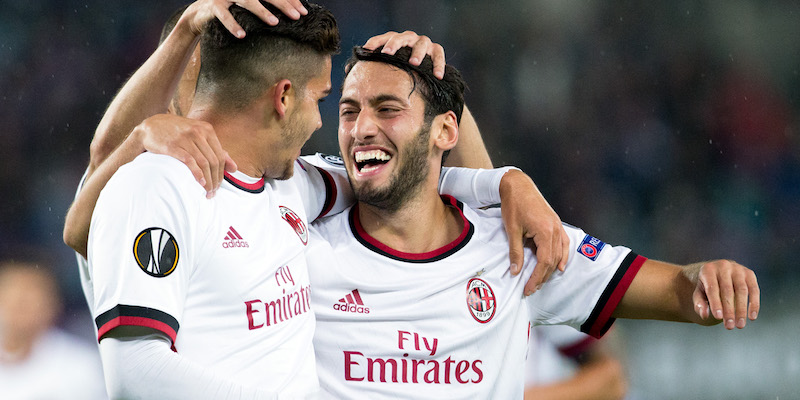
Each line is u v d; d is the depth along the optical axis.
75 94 35.97
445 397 10.27
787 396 29.09
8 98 35.31
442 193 11.71
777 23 41.22
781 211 38.72
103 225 7.80
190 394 7.60
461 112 10.94
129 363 7.57
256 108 8.77
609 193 39.12
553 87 40.59
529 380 13.60
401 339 10.19
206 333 8.16
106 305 7.61
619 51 40.97
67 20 36.41
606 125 40.16
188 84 11.25
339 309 10.23
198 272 8.12
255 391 8.01
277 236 8.97
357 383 10.15
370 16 39.81
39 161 34.78
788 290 36.09
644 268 11.08
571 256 11.13
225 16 8.59
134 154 8.53
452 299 10.40
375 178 10.22
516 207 10.86
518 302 10.77
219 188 8.47
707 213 38.66
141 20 37.06
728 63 41.00
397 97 10.18
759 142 40.03
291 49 8.77
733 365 29.05
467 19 40.59
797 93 40.94
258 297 8.47
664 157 39.72
